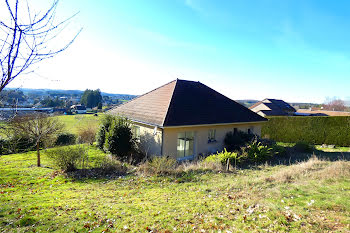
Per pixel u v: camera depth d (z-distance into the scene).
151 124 12.98
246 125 16.95
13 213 5.85
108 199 6.95
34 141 12.27
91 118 22.55
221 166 10.72
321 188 6.73
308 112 46.91
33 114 12.02
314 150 16.66
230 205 5.81
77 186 8.62
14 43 2.12
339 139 20.02
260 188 7.11
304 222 4.57
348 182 7.30
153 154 13.37
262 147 12.70
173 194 7.20
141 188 8.12
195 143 14.00
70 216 5.62
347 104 64.25
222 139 15.38
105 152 15.19
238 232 4.42
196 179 8.94
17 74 2.21
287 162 12.41
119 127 13.01
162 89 17.95
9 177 9.98
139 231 4.80
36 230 4.93
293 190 6.66
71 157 10.88
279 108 41.44
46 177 10.04
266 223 4.64
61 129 17.22
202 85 19.12
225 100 18.11
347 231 4.11
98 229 4.96
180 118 13.04
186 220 5.15
